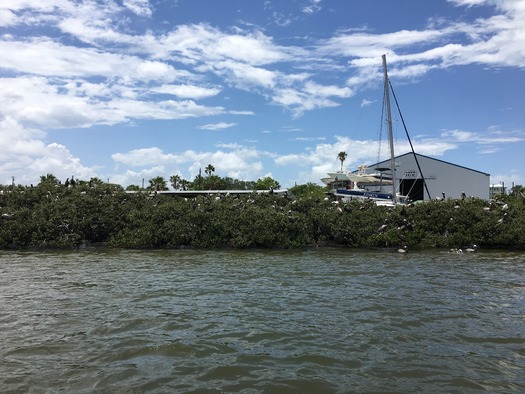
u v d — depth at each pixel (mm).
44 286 18781
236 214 35750
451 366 10047
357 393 8648
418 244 34500
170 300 16188
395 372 9688
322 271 23031
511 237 33188
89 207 35719
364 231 34719
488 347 11312
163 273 22328
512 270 23453
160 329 12641
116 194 38219
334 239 35781
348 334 12289
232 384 9016
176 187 96875
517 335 12250
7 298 16469
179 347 11141
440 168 88875
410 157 89375
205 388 8828
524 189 79250
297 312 14547
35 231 33656
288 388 8844
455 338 12000
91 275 21672
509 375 9555
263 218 34781
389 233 34656
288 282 19828
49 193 38156
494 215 35281
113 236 35375
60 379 9242
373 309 14945
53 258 28453
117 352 10797
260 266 24938
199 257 29297
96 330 12539
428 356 10656
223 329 12656
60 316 13961
